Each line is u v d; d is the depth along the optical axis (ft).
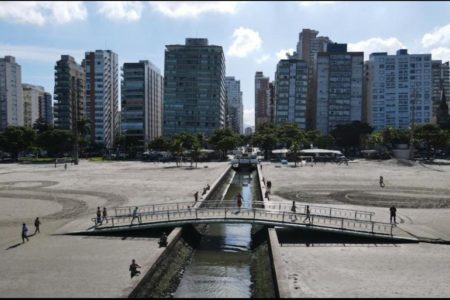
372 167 439.63
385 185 279.08
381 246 132.05
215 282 109.09
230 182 355.36
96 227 147.64
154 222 148.25
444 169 411.95
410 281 99.76
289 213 154.10
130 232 146.30
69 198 222.07
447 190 254.47
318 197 226.79
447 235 141.79
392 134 623.77
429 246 131.44
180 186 274.57
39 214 178.70
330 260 116.98
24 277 100.58
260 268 114.93
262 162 533.96
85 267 108.37
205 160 595.88
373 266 111.45
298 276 103.40
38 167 452.35
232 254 136.46
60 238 139.85
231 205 221.87
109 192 244.83
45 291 90.99
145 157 624.18
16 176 343.67
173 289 103.91
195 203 191.21
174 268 115.75
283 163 486.38
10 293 90.07
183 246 134.92
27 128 581.94
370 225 151.74
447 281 99.81
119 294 88.38
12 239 137.90
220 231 169.37
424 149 645.51
